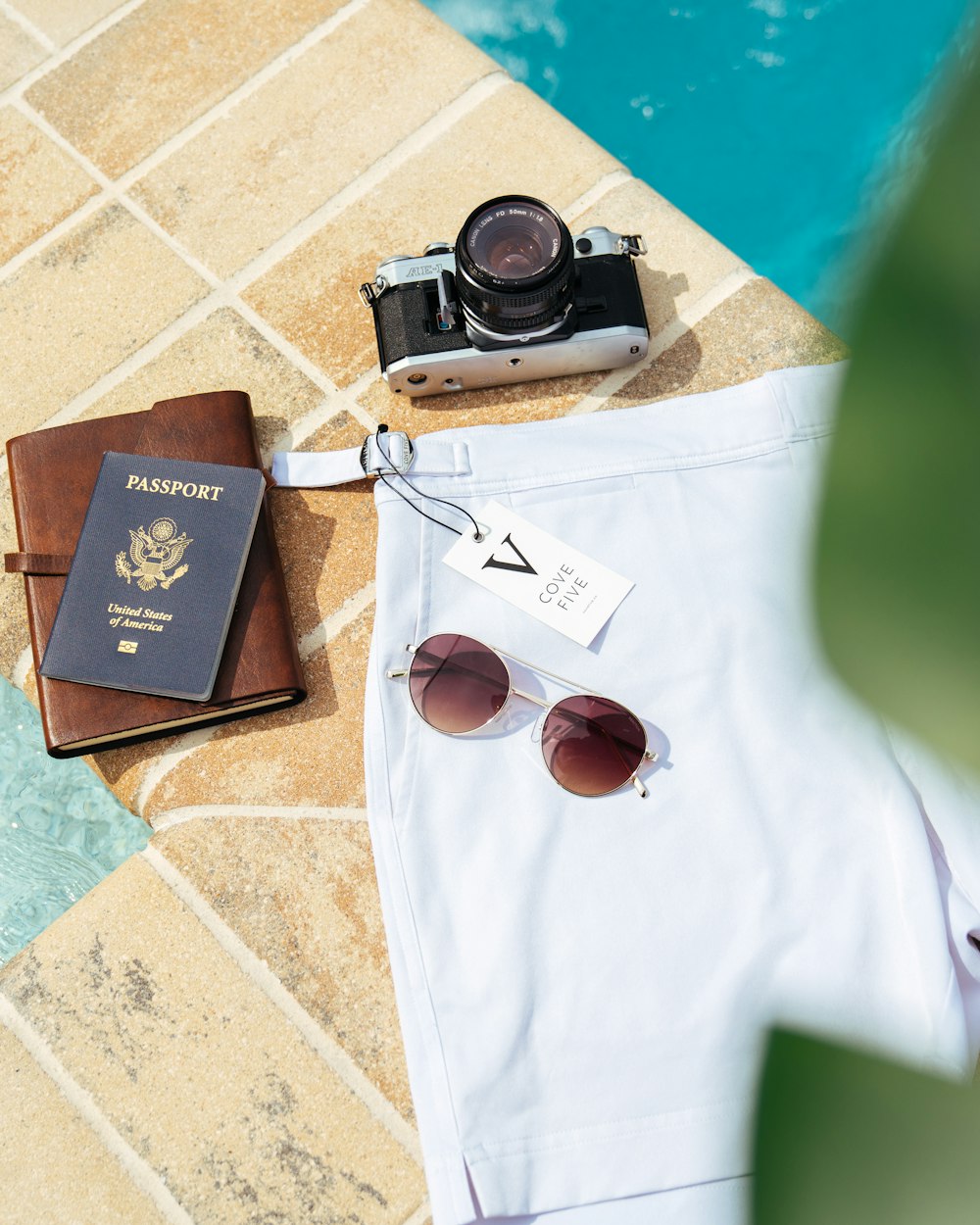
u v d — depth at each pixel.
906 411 0.21
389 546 1.50
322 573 1.62
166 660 1.44
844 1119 0.33
